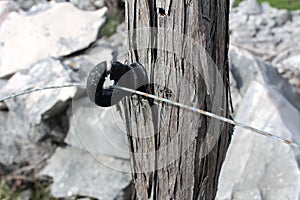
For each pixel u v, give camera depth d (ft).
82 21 4.77
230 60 4.56
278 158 3.75
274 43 6.04
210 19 2.32
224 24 2.40
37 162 4.59
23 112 4.41
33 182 4.58
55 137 4.45
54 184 4.42
